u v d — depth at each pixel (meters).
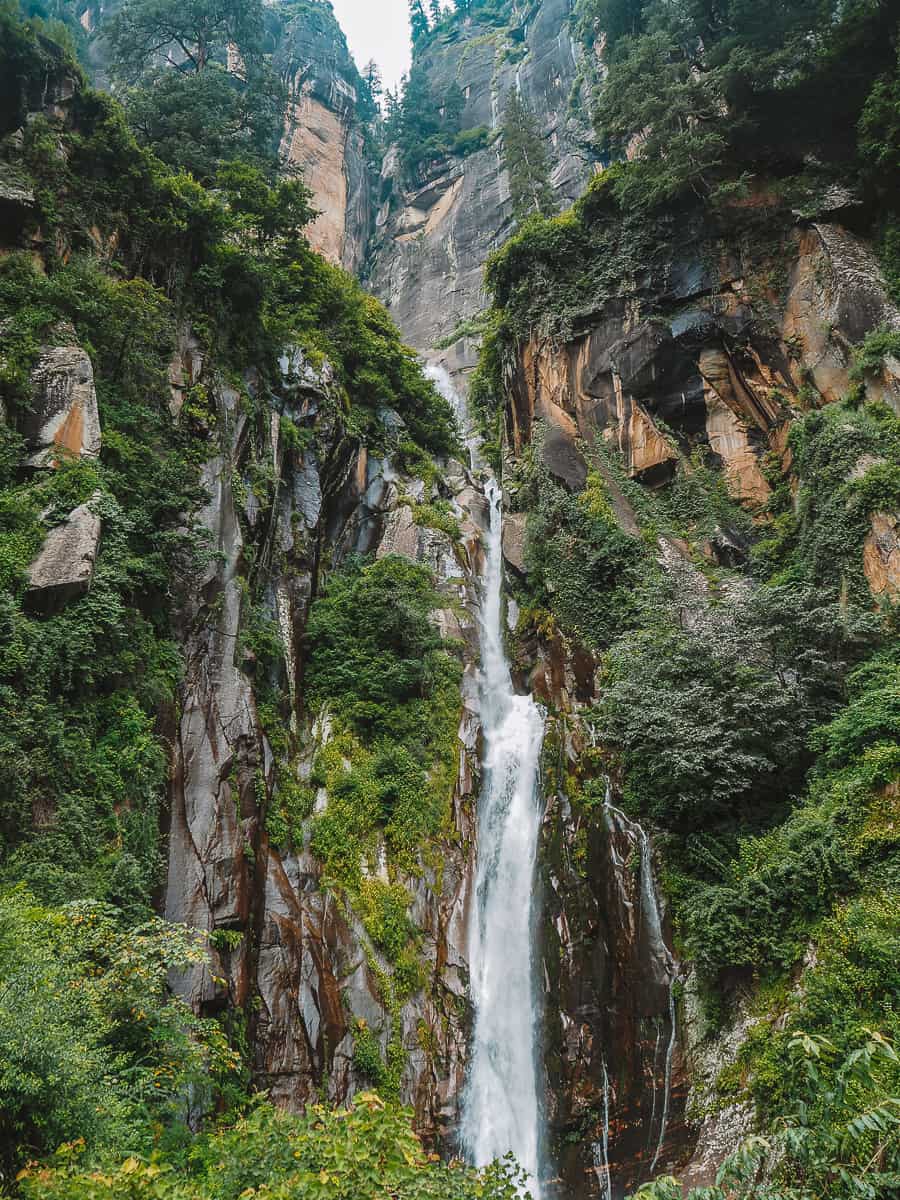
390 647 22.31
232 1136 7.02
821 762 16.05
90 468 14.95
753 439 25.48
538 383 29.58
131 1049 9.35
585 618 23.41
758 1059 13.11
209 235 21.80
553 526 25.67
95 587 13.80
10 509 13.53
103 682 13.95
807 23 26.70
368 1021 15.28
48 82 19.56
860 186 24.86
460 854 18.92
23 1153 6.27
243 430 20.56
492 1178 6.58
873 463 19.73
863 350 21.66
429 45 86.44
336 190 65.56
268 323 24.62
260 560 20.03
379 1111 6.25
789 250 25.52
